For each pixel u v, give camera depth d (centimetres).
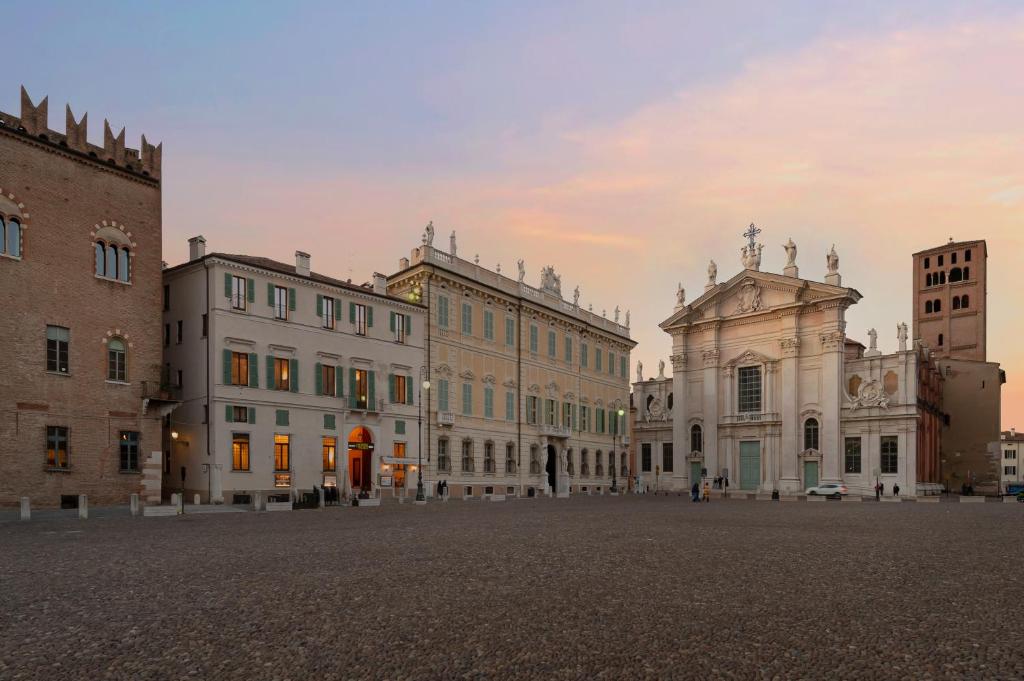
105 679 779
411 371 5803
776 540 2177
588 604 1136
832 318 7600
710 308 8612
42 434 3803
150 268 4388
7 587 1328
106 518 3203
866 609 1098
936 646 886
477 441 6450
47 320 3875
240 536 2311
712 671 785
